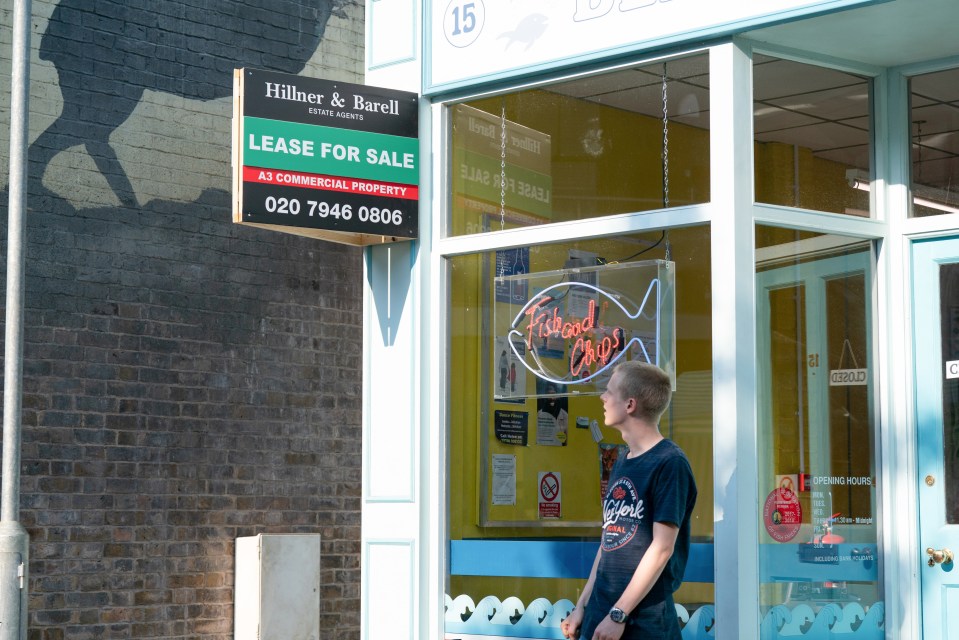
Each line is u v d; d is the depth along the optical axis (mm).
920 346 5477
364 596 6340
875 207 5586
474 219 6172
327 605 9000
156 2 8406
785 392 5266
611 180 5676
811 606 5207
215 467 8422
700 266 5324
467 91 6203
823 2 4961
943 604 5297
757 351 5219
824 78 5531
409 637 6117
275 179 5855
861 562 5371
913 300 5512
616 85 5699
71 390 7754
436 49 6270
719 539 5066
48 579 7562
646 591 4023
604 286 5668
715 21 5258
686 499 4148
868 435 5465
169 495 8172
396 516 6242
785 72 5434
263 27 9000
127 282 8078
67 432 7715
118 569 7891
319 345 9062
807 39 5312
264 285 8781
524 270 5980
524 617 5855
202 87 8602
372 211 6105
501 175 6090
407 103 6273
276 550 8414
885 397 5492
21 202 6340
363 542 6371
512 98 6098
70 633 7637
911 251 5547
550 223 5879
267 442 8727
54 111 7852
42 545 7555
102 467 7859
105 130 8078
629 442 4305
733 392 5090
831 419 5367
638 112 5609
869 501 5426
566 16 5777
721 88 5289
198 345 8398
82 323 7844
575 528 5727
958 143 5457
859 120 5598
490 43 6055
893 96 5629
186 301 8359
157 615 8062
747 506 5047
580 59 5703
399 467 6258
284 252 8922
